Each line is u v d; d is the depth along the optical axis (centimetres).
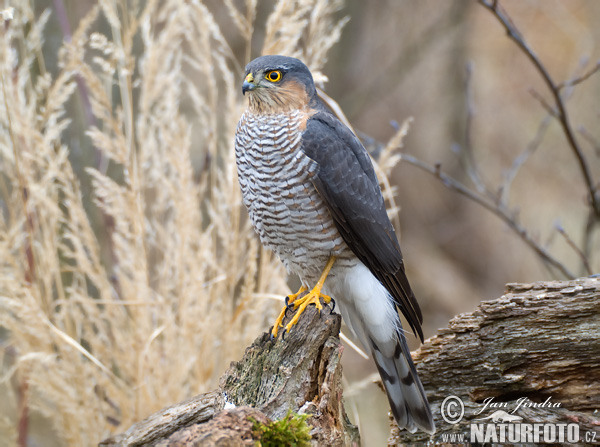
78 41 750
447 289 1725
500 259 1783
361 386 816
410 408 636
